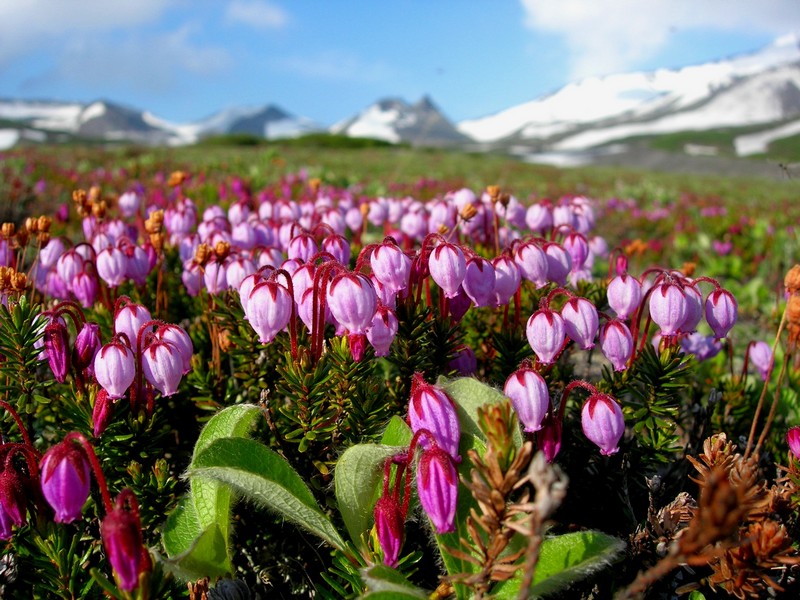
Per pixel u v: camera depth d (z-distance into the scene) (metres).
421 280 0.11
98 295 0.15
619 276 0.12
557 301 0.15
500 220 0.18
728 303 0.11
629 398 0.15
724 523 0.06
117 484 0.11
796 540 0.10
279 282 0.11
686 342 0.16
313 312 0.10
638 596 0.09
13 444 0.08
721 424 0.14
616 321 0.11
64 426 0.11
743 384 0.14
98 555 0.10
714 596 0.09
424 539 0.10
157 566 0.07
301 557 0.11
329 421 0.11
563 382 0.13
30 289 0.16
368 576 0.08
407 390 0.12
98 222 0.17
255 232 0.17
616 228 0.52
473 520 0.08
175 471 0.12
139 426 0.11
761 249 0.42
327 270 0.10
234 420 0.10
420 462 0.08
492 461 0.07
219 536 0.09
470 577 0.08
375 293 0.09
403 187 0.63
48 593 0.09
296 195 0.42
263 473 0.09
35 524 0.09
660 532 0.09
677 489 0.12
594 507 0.12
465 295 0.12
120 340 0.10
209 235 0.16
